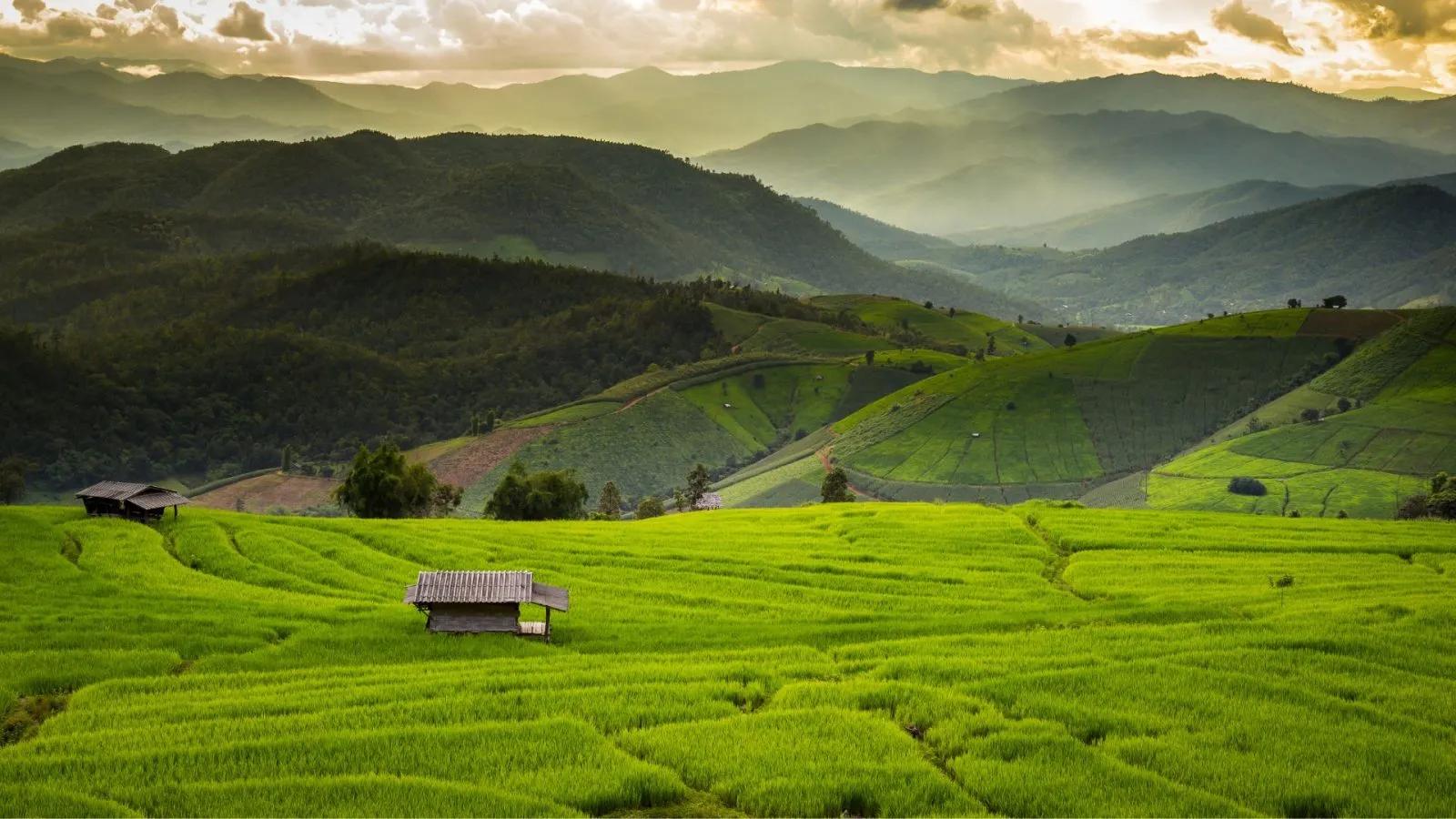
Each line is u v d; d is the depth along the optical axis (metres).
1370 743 33.03
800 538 83.81
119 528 77.44
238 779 28.77
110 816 25.95
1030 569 70.69
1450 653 42.94
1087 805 28.11
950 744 32.78
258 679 40.81
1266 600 57.19
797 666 42.31
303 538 77.44
